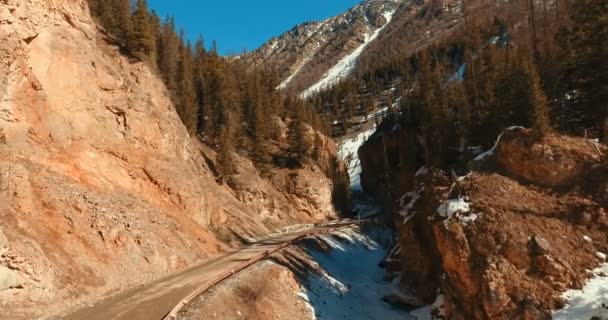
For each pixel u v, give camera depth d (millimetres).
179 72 66000
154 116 40000
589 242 22359
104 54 38625
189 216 39000
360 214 83250
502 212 24281
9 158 24516
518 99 32094
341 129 138125
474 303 23094
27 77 27922
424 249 32500
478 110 39250
